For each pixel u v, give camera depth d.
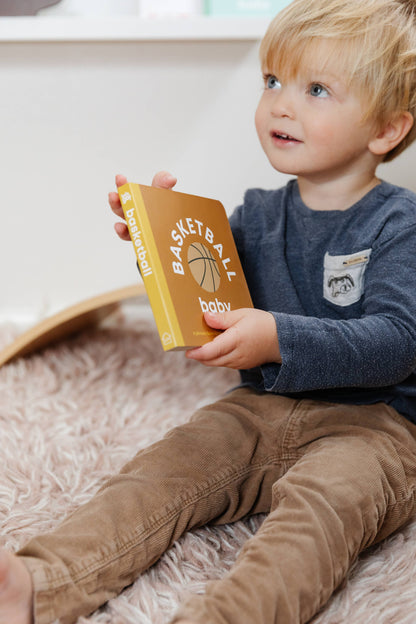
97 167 1.45
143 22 1.31
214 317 0.72
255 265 0.93
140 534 0.66
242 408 0.84
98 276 1.51
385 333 0.76
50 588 0.58
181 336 0.68
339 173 0.88
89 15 1.41
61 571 0.59
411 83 0.85
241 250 0.95
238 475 0.78
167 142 1.43
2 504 0.81
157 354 1.34
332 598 0.66
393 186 0.89
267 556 0.60
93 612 0.62
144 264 0.70
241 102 1.40
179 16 1.38
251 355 0.73
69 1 1.41
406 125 0.87
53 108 1.42
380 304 0.79
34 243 1.49
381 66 0.82
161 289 0.69
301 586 0.59
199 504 0.73
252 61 1.38
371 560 0.73
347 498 0.67
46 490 0.85
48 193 1.46
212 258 0.78
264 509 0.82
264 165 1.44
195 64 1.39
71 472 0.90
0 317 1.51
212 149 1.43
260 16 1.34
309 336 0.75
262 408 0.85
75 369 1.23
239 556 0.63
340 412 0.82
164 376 1.26
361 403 0.84
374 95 0.83
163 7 1.40
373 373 0.76
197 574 0.70
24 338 1.17
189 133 1.43
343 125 0.84
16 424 1.03
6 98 1.42
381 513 0.71
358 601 0.66
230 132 1.42
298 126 0.84
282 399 0.86
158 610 0.63
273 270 0.90
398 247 0.82
